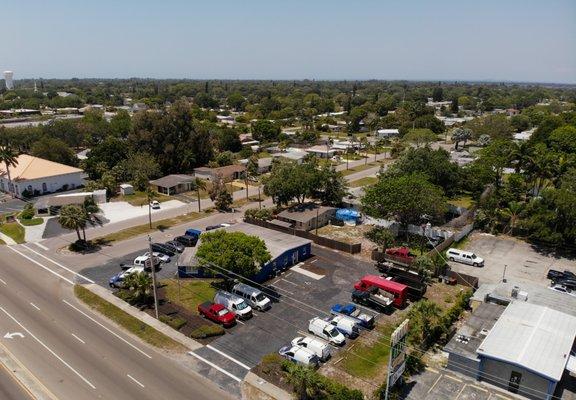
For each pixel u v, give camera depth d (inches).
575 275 2161.7
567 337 1462.8
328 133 7475.4
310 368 1326.3
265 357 1462.8
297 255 2283.5
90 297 1895.9
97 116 6264.8
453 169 3437.5
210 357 1483.8
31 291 1955.0
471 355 1419.8
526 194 3152.1
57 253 2415.1
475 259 2298.2
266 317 1752.0
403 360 1305.4
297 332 1649.9
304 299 1903.3
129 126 5580.7
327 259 2343.8
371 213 2583.7
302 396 1275.8
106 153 4136.3
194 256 2111.2
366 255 2400.3
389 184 2539.4
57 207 3117.6
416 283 1983.3
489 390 1353.3
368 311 1815.9
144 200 3501.5
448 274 2117.4
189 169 4584.2
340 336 1582.2
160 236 2682.1
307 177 2997.0
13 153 3609.7
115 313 1765.5
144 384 1338.6
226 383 1350.9
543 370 1288.1
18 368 1403.8
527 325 1529.3
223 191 3282.5
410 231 2763.3
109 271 2175.2
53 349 1513.3
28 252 2431.1
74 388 1312.7
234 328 1670.8
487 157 3442.4
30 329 1638.8
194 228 2824.8
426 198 2455.7
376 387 1352.1
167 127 4419.3
